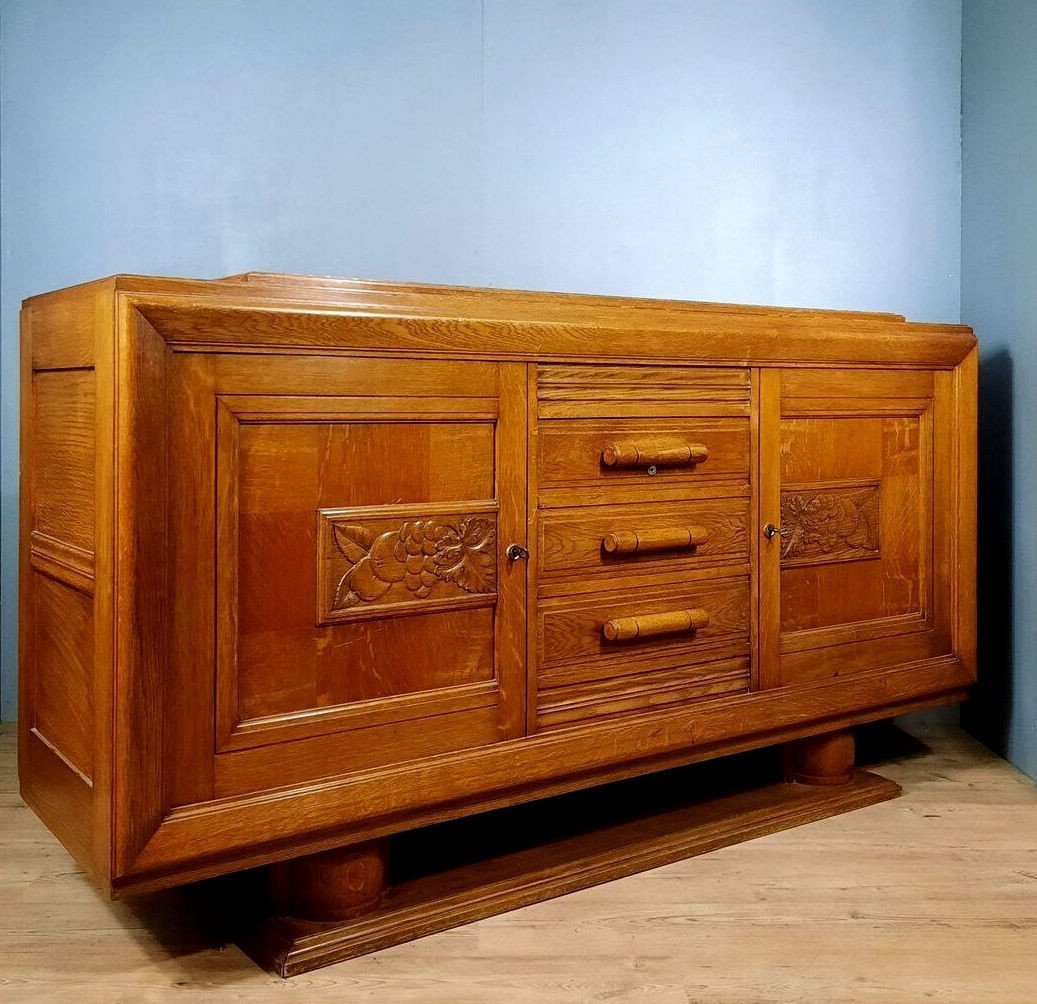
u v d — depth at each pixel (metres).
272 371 1.41
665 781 2.18
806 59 2.60
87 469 1.42
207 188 2.37
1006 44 2.39
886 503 2.12
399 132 2.42
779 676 1.98
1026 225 2.29
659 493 1.81
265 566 1.43
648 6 2.53
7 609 2.51
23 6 2.36
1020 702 2.31
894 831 1.96
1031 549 2.27
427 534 1.56
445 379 1.56
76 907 1.64
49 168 2.39
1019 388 2.33
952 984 1.42
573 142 2.50
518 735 1.67
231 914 1.63
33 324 1.62
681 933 1.56
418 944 1.53
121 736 1.30
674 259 2.56
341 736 1.50
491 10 2.45
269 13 2.36
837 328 2.04
